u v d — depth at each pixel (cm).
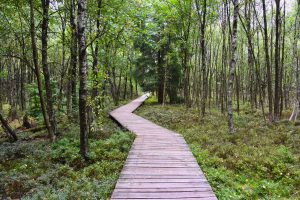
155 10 2262
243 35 2712
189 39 2367
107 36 1323
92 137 1163
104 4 1233
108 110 2419
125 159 871
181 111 2212
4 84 3450
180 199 548
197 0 1817
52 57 2731
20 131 1546
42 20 1222
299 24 1705
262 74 2858
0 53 1191
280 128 1283
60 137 1211
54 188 655
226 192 629
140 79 3152
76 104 1752
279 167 805
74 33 1291
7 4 1105
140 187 609
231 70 1216
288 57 2702
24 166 842
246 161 851
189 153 912
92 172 764
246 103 2736
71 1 1232
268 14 2398
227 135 1177
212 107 2630
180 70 2977
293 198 629
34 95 1742
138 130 1367
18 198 636
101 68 1244
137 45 3027
